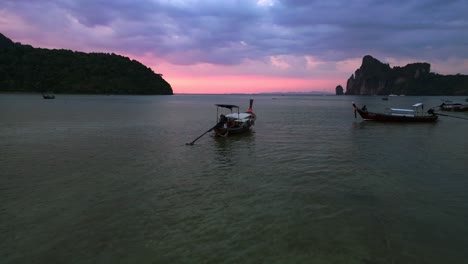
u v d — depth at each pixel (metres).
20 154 15.98
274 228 7.64
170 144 19.52
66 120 33.38
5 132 23.75
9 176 11.95
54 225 7.80
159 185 10.98
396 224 7.87
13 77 144.25
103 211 8.66
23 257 6.40
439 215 8.41
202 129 27.41
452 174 12.41
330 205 9.09
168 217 8.27
